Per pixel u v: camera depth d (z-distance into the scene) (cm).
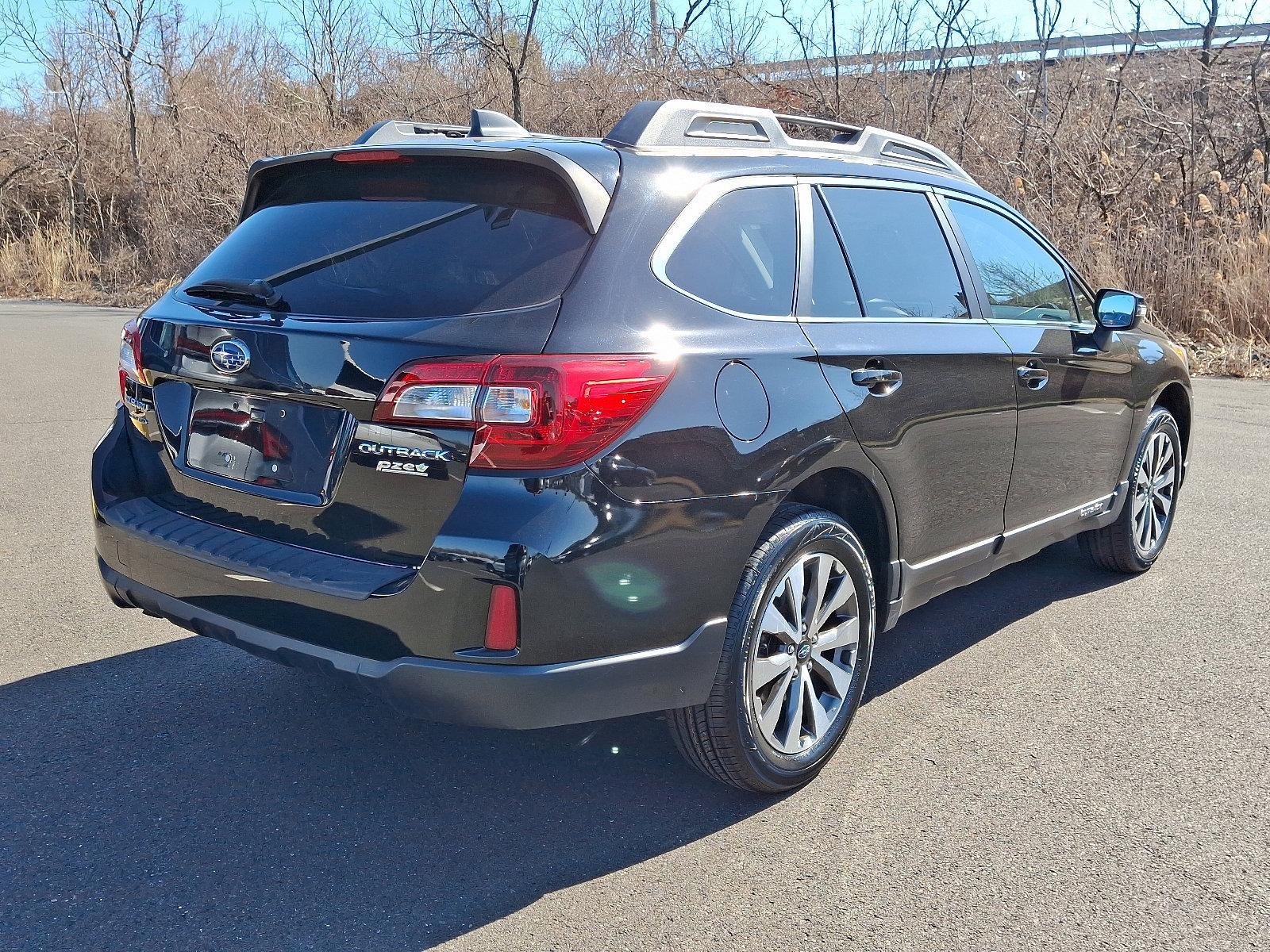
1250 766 328
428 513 257
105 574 324
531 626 251
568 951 244
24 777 314
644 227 284
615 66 1834
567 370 251
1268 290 1118
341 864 276
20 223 2514
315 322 275
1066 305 452
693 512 271
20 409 850
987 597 478
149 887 264
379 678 259
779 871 275
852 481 327
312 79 2327
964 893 266
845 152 364
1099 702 372
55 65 2620
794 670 311
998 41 1599
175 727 346
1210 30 1448
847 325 327
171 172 2278
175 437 312
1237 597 473
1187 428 533
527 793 312
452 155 294
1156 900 263
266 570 276
